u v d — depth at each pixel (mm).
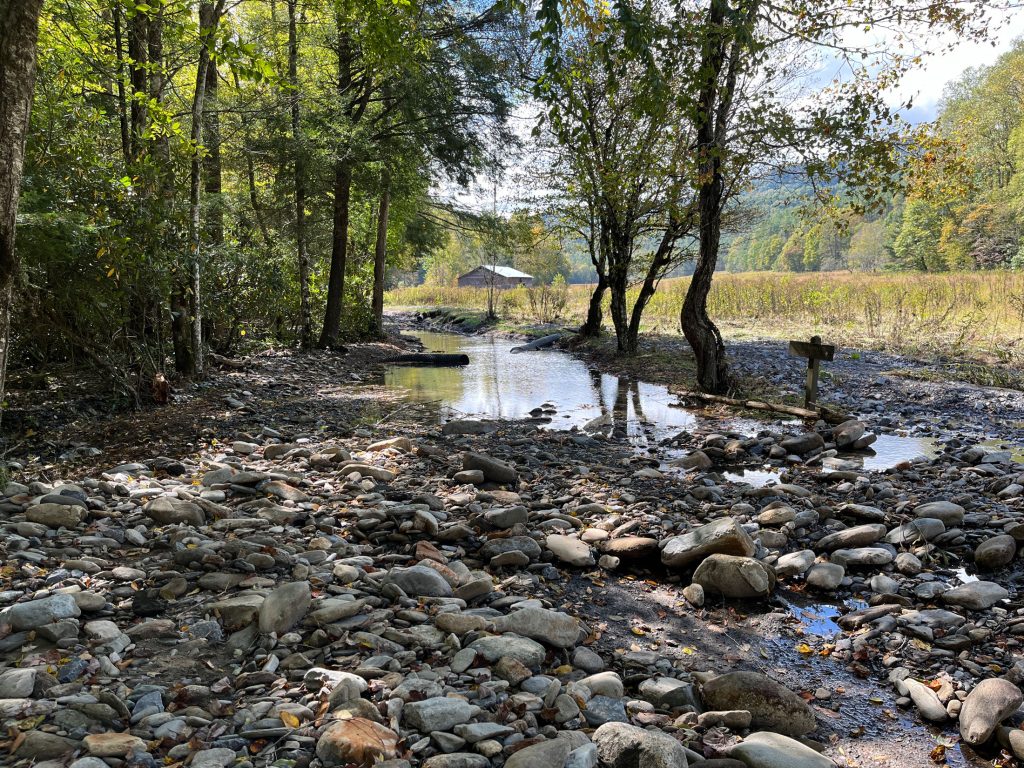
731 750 2727
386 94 17047
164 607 3572
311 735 2512
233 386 11555
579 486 6523
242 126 14883
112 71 10570
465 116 17344
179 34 10344
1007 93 48531
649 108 7812
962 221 48812
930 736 3031
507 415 10648
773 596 4414
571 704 2910
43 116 8336
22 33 3664
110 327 8750
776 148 9883
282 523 5027
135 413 8711
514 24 16219
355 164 15734
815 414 9633
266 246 17031
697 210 11633
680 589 4527
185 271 10172
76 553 4121
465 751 2520
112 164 8977
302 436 8430
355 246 26031
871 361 14227
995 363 13055
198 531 4617
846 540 5008
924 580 4523
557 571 4676
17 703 2549
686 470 7254
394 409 10969
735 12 7770
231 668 3051
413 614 3566
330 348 18312
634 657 3539
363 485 6043
